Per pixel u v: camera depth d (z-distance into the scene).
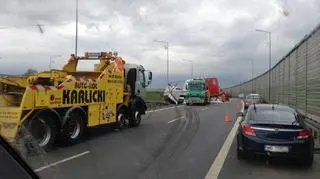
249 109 12.08
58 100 13.32
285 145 10.65
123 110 18.95
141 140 15.20
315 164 11.16
